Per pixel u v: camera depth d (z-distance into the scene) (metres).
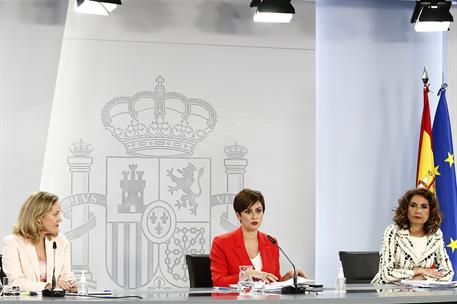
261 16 7.01
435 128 8.06
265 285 5.19
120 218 7.62
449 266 6.20
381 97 8.28
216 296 4.64
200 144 7.80
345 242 8.16
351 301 4.57
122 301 4.26
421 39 8.36
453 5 8.28
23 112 7.42
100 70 7.64
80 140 7.58
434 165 7.99
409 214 6.23
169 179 7.73
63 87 7.58
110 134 7.63
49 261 5.71
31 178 7.39
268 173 7.91
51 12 7.51
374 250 8.20
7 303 4.17
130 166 7.66
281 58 7.98
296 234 7.92
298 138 7.98
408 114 8.32
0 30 7.43
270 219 7.89
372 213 8.21
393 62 8.32
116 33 7.69
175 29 7.80
